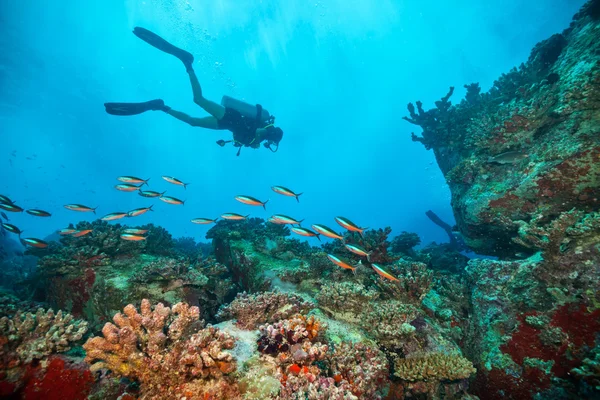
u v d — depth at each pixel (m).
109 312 5.27
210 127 11.02
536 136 6.59
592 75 5.75
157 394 2.67
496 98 9.23
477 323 5.11
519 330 4.49
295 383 2.76
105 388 3.05
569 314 4.18
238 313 4.19
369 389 3.41
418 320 4.85
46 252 7.50
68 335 3.36
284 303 4.54
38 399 2.91
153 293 5.48
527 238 5.04
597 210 5.27
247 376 2.95
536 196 5.85
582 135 5.56
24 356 3.00
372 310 4.90
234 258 8.12
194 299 5.73
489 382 4.45
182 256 8.41
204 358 2.74
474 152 7.92
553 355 4.10
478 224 6.74
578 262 4.41
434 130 10.04
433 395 4.22
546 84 7.03
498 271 5.39
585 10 7.87
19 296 7.02
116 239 6.65
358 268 6.42
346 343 3.95
